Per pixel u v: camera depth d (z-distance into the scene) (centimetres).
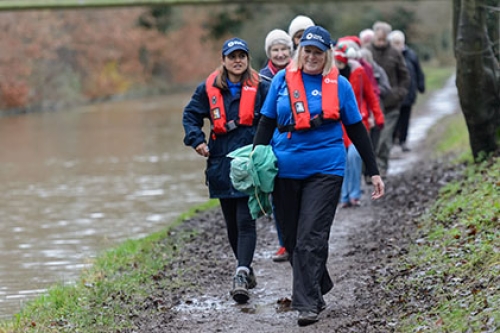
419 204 1855
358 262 1488
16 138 4584
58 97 7500
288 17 7088
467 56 1859
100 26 8606
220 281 1433
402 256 1405
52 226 2131
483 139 1923
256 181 1166
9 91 6769
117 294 1353
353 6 7031
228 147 1304
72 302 1330
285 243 1203
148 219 2183
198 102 1337
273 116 1179
